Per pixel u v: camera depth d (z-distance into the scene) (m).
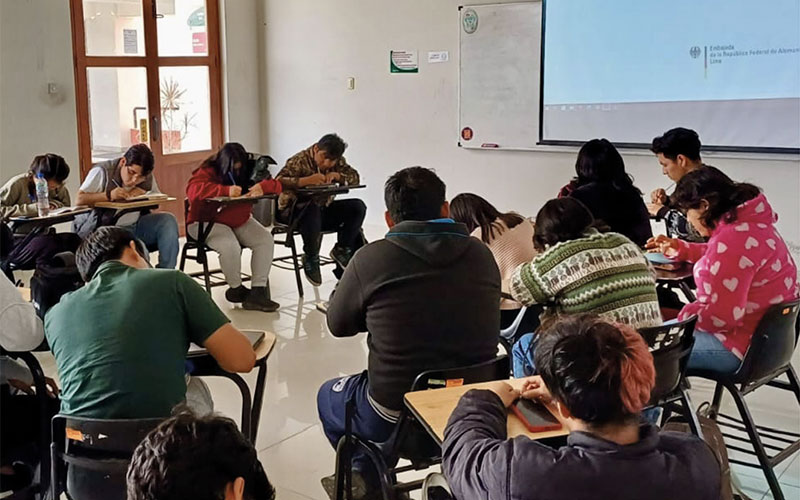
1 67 5.55
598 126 5.84
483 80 6.33
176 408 1.81
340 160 5.30
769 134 5.11
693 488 1.22
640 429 1.28
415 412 1.76
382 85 6.96
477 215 3.16
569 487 1.21
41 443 2.30
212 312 2.07
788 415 3.27
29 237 3.99
